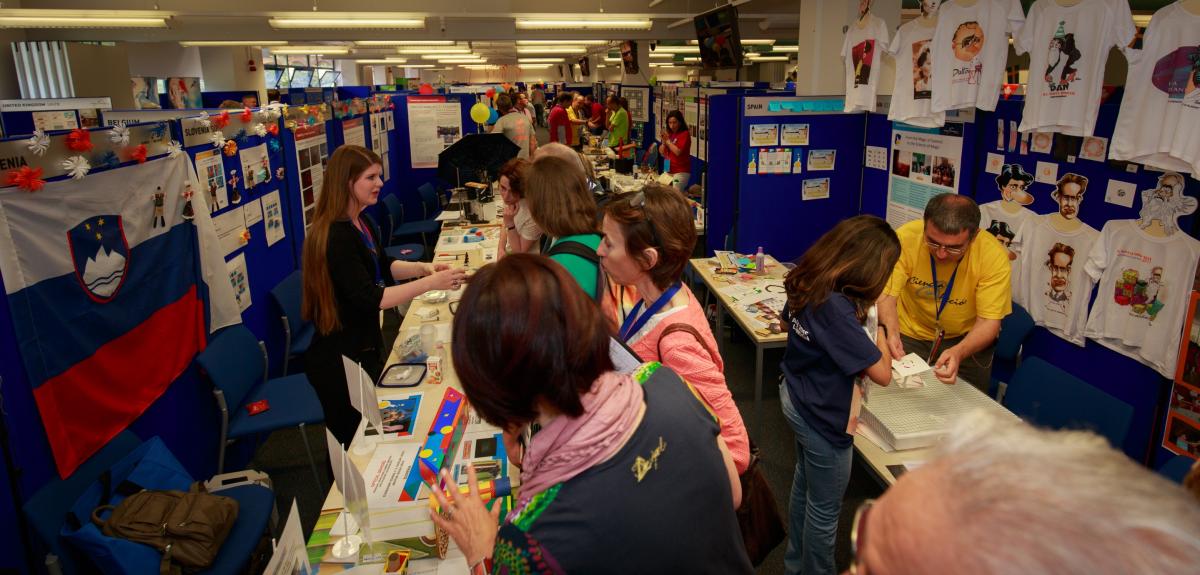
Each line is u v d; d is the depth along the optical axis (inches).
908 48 142.9
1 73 371.6
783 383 88.5
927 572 14.9
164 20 311.1
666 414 36.9
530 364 32.2
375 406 74.5
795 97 182.2
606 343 35.2
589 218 80.6
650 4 426.0
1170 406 104.7
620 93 442.0
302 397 124.1
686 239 63.7
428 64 914.7
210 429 121.9
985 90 127.4
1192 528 13.4
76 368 86.1
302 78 799.1
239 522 88.5
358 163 88.1
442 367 98.7
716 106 193.2
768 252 195.0
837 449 81.7
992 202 135.5
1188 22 88.6
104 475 83.0
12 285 76.4
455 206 259.8
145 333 101.3
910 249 112.4
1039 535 13.6
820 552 86.4
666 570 35.0
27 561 77.8
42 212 81.1
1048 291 123.6
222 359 116.9
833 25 195.9
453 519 42.9
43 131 83.1
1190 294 98.7
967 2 127.0
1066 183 117.0
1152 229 103.0
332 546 61.9
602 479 33.8
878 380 77.9
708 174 198.5
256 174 145.6
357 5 374.3
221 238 127.0
